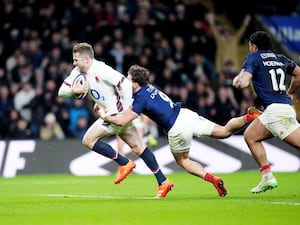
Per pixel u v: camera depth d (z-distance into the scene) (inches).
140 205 1029.8
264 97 1150.3
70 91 1172.5
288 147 2119.8
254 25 2691.9
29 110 2279.8
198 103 2342.5
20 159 2052.2
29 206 1057.5
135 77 1148.5
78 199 1181.7
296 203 1036.5
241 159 2116.1
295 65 1179.9
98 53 2400.3
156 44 2480.3
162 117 1152.2
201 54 2593.5
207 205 1017.5
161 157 2084.2
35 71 2384.4
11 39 2450.8
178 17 2608.3
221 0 2805.1
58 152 2074.3
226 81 2450.8
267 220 845.2
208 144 2103.8
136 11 2600.9
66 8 2532.0
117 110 1181.7
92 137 1206.3
